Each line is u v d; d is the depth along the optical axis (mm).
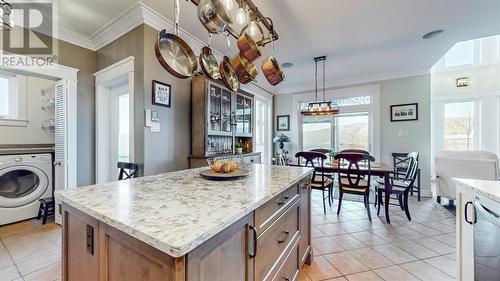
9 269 1783
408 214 2936
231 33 1697
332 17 2473
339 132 5188
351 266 1889
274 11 2348
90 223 900
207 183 1367
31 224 2684
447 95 5508
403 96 4457
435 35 2916
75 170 2703
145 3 2236
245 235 947
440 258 2002
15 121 3260
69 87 2674
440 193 3613
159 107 2561
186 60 1584
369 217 2926
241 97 3877
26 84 3365
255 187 1263
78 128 2807
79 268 966
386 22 2588
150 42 2451
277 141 5469
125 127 2902
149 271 686
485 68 5184
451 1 2197
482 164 3119
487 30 2787
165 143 2625
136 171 2359
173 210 864
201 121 2928
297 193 1648
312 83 5355
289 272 1459
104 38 2791
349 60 3836
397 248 2188
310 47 3277
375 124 4695
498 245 1035
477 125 5301
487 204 1133
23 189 2881
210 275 735
